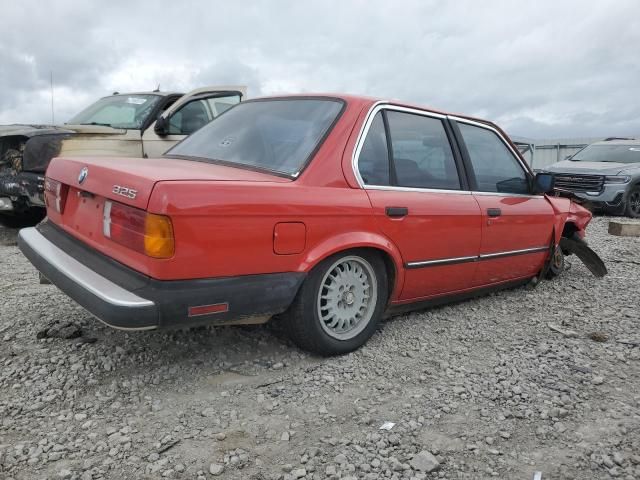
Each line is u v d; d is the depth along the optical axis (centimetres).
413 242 370
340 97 366
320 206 315
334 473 234
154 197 264
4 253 639
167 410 281
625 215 1227
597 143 1416
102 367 321
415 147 388
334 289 339
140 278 272
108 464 235
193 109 767
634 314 454
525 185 489
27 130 677
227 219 278
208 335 369
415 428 271
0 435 254
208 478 229
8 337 357
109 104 793
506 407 294
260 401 291
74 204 338
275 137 354
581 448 258
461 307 463
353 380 320
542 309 465
